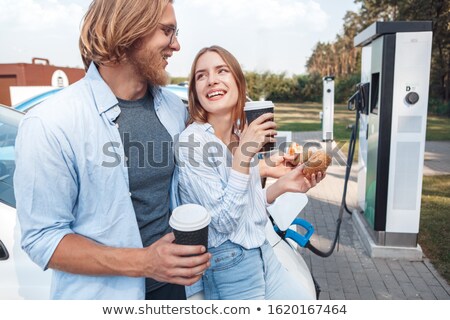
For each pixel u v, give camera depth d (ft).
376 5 80.07
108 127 3.95
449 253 12.17
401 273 11.16
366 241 12.63
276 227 6.82
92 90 3.91
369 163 12.66
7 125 7.93
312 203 18.29
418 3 61.21
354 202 18.26
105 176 3.82
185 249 3.41
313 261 12.06
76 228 3.88
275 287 5.28
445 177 21.81
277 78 85.25
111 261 3.50
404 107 10.75
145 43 4.00
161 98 4.76
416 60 10.43
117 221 3.92
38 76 25.84
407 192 11.43
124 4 3.76
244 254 4.94
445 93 64.80
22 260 5.12
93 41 3.90
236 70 4.87
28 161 3.43
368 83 12.15
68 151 3.58
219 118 4.96
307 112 68.64
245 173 4.32
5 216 5.58
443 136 38.60
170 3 4.14
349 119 54.65
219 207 4.35
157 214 4.56
